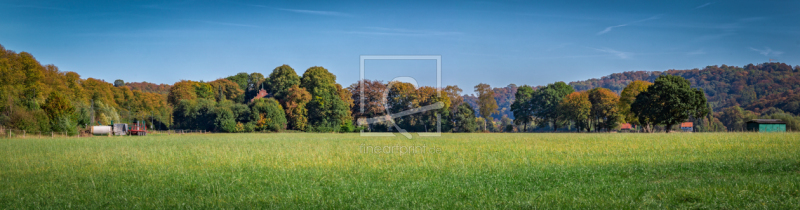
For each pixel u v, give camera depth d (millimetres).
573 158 15656
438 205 8633
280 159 16328
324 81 75250
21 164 15625
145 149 22078
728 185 9430
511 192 9758
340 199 9242
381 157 16609
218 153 18859
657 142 21672
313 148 21781
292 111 72750
